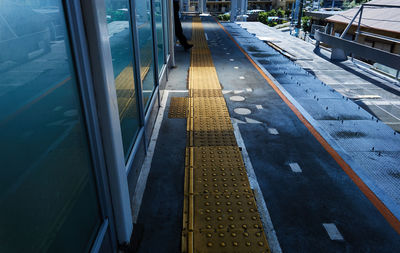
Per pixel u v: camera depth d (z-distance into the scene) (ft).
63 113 5.31
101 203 7.22
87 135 6.43
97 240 6.87
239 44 45.32
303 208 10.19
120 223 8.12
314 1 130.72
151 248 8.59
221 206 10.06
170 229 9.27
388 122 19.36
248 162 13.00
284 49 46.93
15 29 3.88
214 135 15.37
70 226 5.65
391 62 25.54
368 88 26.50
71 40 5.56
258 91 22.61
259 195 10.85
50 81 4.83
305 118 17.61
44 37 4.63
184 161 13.07
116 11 9.03
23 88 4.08
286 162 13.00
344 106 19.83
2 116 3.61
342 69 33.81
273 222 9.55
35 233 4.41
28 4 4.19
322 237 8.97
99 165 6.97
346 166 12.67
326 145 14.46
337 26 73.15
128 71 10.76
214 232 8.94
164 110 18.86
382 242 8.81
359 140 15.06
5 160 3.67
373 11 59.88
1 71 3.58
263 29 72.90
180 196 10.78
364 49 29.66
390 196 10.88
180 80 25.66
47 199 4.76
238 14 105.50
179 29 37.86
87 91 6.20
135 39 11.55
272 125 16.69
